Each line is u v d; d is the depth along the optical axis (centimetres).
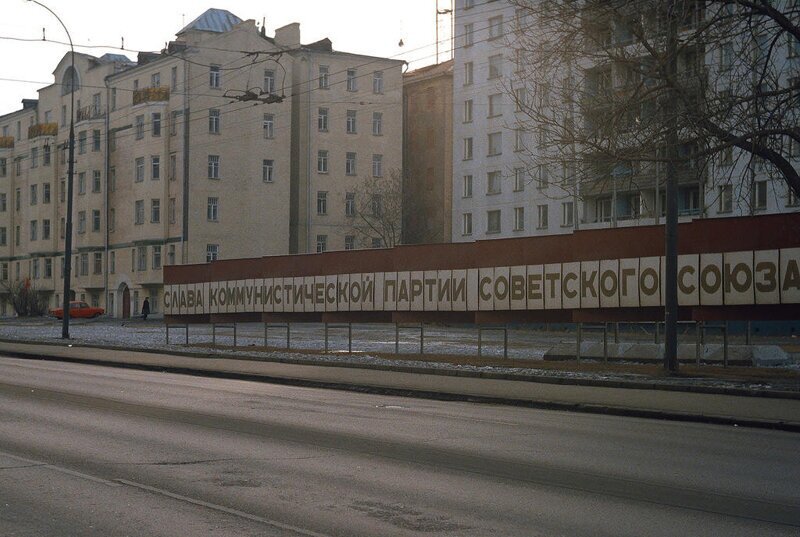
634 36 2025
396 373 2431
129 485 898
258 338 4503
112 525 735
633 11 2008
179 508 801
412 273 2855
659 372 2225
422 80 8444
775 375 2177
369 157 8206
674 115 1906
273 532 720
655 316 2392
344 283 3027
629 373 2258
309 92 7938
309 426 1381
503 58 6931
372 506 823
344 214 8112
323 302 3091
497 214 7038
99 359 2942
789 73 2177
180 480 930
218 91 7506
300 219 7950
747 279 2219
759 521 777
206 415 1502
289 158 7806
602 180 2125
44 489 873
